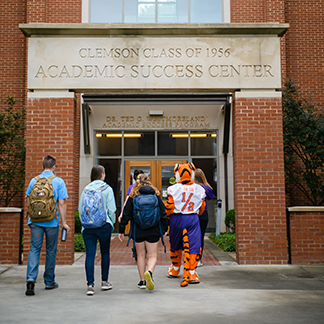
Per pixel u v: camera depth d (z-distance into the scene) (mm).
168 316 4410
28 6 12930
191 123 13047
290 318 4348
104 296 5316
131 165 13156
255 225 7754
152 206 5555
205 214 7410
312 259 7816
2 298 5191
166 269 7344
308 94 13250
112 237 12594
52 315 4418
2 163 12867
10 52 13914
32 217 5441
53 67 7941
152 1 13305
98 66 7953
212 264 7816
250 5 13031
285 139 10891
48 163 5883
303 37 13914
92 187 5562
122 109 13055
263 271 7109
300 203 13055
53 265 5730
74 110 8070
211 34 8039
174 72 7973
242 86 7957
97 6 13219
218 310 4656
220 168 13000
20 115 12141
